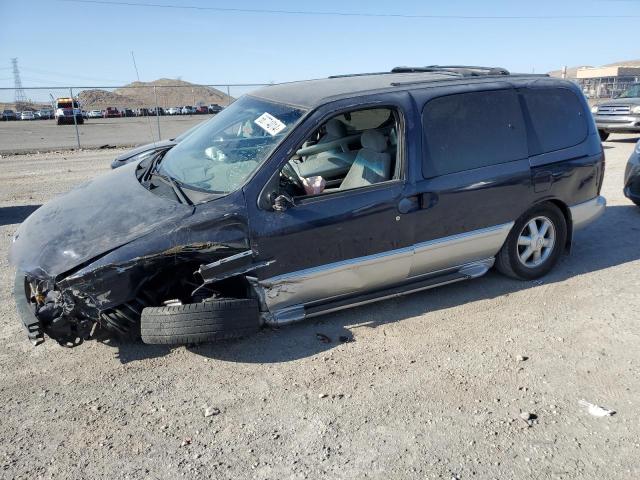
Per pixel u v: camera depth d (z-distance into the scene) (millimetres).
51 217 3939
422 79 4578
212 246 3557
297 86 4680
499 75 4863
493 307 4504
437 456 2822
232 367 3684
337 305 4094
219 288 3877
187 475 2719
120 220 3654
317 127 3918
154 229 3508
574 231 5160
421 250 4266
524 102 4715
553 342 3949
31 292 3873
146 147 7484
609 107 15227
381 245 4090
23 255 3596
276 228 3707
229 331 3574
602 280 5016
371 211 3982
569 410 3184
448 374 3559
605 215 7137
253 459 2822
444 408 3213
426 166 4188
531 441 2926
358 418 3137
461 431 3012
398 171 4125
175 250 3480
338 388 3426
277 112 4180
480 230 4516
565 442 2914
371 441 2943
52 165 13812
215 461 2812
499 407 3217
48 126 31938
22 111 44875
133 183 4246
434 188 4203
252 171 3777
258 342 3998
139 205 3797
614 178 9703
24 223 4137
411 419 3119
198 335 3514
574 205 5004
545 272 5055
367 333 4105
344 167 4539
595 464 2752
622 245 5938
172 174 4199
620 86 35469
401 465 2764
